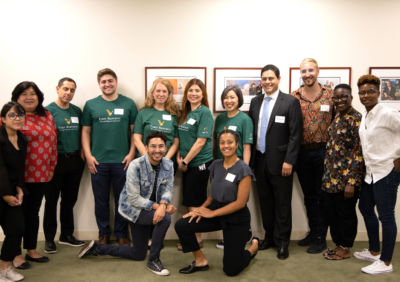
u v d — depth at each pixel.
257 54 3.15
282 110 2.71
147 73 3.13
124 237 3.02
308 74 2.75
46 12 3.07
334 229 2.72
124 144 2.97
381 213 2.38
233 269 2.35
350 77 3.15
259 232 3.22
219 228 2.42
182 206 3.22
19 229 2.25
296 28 3.14
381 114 2.30
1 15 3.05
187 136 2.87
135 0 3.10
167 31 3.13
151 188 2.46
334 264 2.60
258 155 2.86
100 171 2.92
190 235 2.39
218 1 3.12
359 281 2.30
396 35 3.14
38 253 2.79
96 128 2.91
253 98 2.97
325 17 3.13
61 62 3.11
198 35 3.14
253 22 3.13
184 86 3.16
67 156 2.87
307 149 2.87
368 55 3.15
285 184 2.73
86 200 3.20
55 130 2.66
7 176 2.15
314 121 2.81
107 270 2.47
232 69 3.15
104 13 3.09
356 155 2.46
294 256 2.77
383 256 2.42
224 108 3.16
